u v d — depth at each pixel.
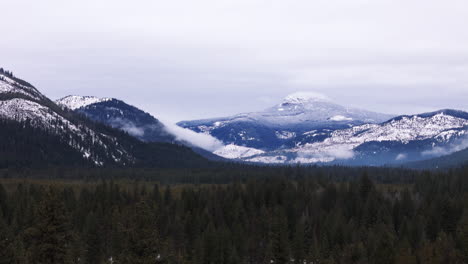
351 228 173.50
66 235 67.50
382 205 197.38
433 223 176.25
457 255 140.75
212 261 142.88
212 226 159.50
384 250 137.88
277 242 146.12
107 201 185.50
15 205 167.75
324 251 154.38
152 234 70.00
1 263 71.12
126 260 68.31
